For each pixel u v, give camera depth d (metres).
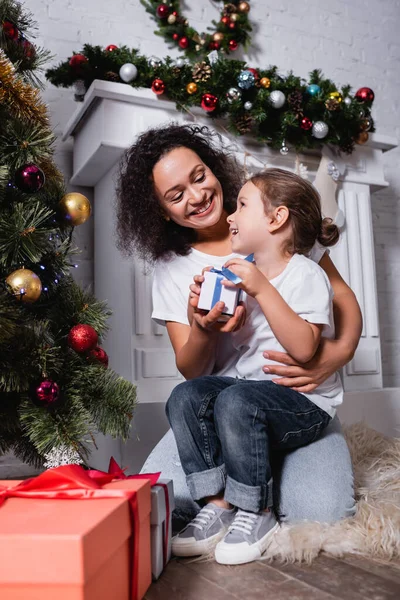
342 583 0.81
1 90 1.17
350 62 2.65
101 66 1.78
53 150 1.30
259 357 1.12
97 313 1.29
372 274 2.06
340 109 1.91
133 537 0.75
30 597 0.60
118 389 1.24
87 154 1.85
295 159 1.99
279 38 2.49
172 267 1.31
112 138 1.74
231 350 1.22
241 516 0.96
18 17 1.38
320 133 1.90
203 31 2.33
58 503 0.73
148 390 1.70
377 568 0.87
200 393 1.06
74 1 2.12
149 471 1.18
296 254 1.12
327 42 2.61
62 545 0.59
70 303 1.28
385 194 2.70
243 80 1.78
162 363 1.72
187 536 0.97
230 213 1.36
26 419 1.14
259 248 1.11
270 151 1.95
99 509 0.69
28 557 0.60
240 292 1.06
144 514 0.80
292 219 1.11
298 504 1.05
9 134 1.21
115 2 2.19
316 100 1.88
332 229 1.23
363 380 1.99
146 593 0.81
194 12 2.32
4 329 1.06
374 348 2.03
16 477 1.81
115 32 2.18
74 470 0.79
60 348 1.18
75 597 0.59
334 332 1.18
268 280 1.05
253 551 0.92
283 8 2.51
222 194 1.29
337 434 1.17
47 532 0.60
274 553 0.93
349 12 2.68
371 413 1.92
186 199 1.23
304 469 1.09
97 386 1.23
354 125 1.97
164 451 1.21
